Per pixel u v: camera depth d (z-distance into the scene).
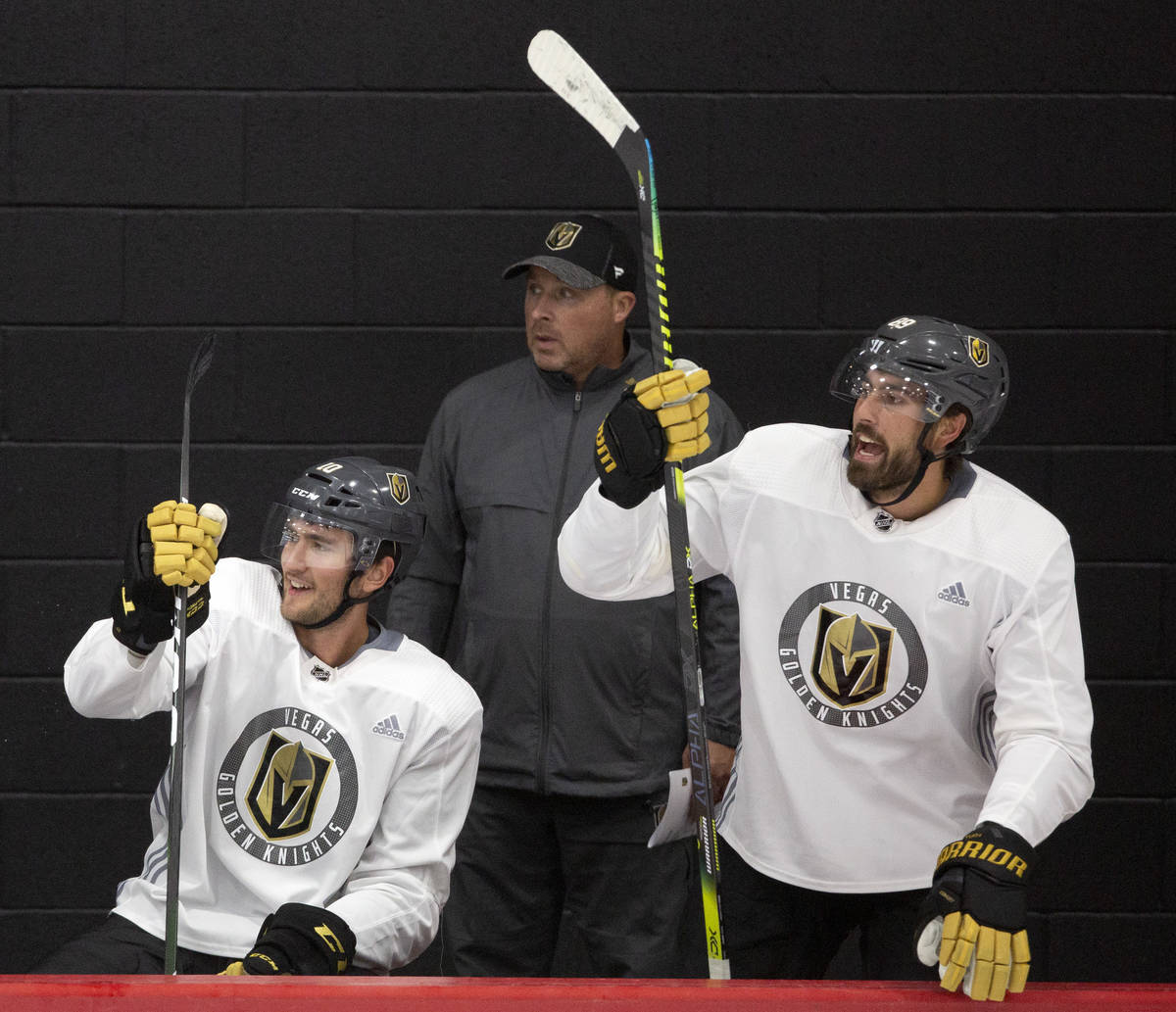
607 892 9.72
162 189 11.52
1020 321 11.62
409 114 11.55
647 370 10.18
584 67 6.46
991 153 11.57
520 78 11.55
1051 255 11.59
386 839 7.39
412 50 11.51
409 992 4.83
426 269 11.62
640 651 9.55
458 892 9.98
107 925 7.34
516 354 11.69
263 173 11.54
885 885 7.29
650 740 9.62
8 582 11.52
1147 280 11.59
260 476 11.66
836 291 11.65
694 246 11.63
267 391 11.64
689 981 5.03
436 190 11.59
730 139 11.57
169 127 11.48
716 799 9.48
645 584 7.03
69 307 11.52
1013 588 6.87
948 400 6.76
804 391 11.68
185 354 11.59
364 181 11.58
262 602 7.64
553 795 9.63
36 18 11.37
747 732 7.57
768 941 7.72
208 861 7.37
